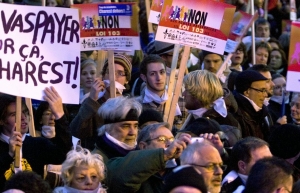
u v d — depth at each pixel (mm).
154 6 10062
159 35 9039
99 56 10664
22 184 6184
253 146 7293
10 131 7676
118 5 9656
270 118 10102
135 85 10594
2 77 7500
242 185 7141
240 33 11008
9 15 7559
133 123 7715
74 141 8102
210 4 9117
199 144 6836
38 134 8891
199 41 9109
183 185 5633
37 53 7617
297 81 9000
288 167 6273
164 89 9453
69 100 7668
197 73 8734
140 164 7133
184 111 9789
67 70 7672
